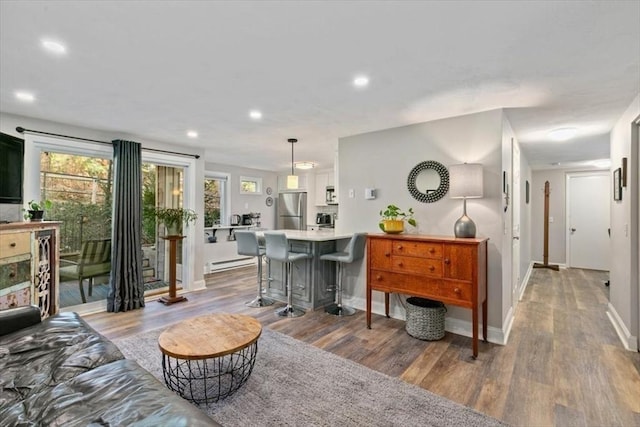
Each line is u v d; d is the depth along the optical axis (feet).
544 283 17.98
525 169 18.33
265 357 8.69
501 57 6.63
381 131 12.68
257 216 24.88
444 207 11.07
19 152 10.11
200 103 9.57
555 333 10.55
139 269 13.30
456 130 10.79
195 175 16.20
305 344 9.55
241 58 6.73
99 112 10.46
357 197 13.37
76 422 3.66
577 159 19.24
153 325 11.19
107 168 13.30
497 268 9.92
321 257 12.64
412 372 7.95
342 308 12.86
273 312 12.59
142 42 6.08
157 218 14.62
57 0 4.80
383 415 6.30
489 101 9.29
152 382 4.56
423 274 9.74
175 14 5.18
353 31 5.69
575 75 7.46
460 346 9.51
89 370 4.97
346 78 7.73
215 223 22.74
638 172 9.44
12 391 4.44
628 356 8.86
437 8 5.02
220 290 16.06
